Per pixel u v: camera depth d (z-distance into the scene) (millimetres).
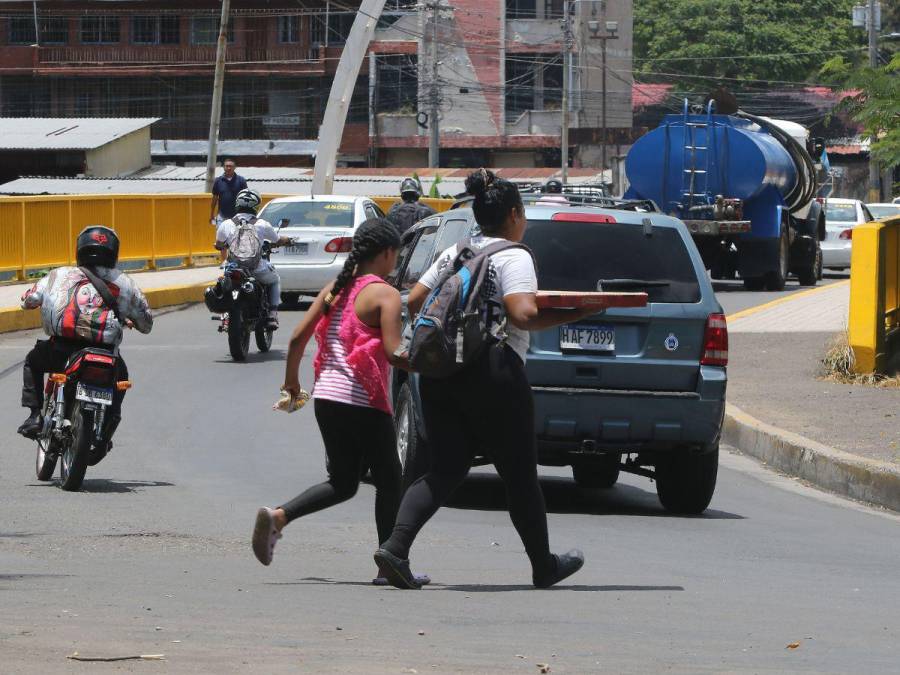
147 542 14500
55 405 18141
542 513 11875
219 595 11203
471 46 127062
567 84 126188
